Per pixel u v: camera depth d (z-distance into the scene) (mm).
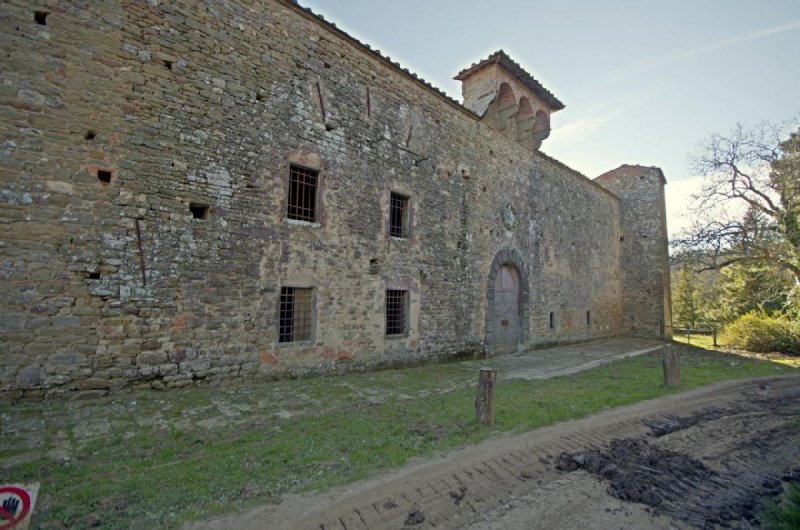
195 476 3734
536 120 16125
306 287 8492
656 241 21906
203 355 6910
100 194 6055
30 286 5461
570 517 3621
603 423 6051
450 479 4035
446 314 11875
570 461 4766
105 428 4824
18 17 5590
